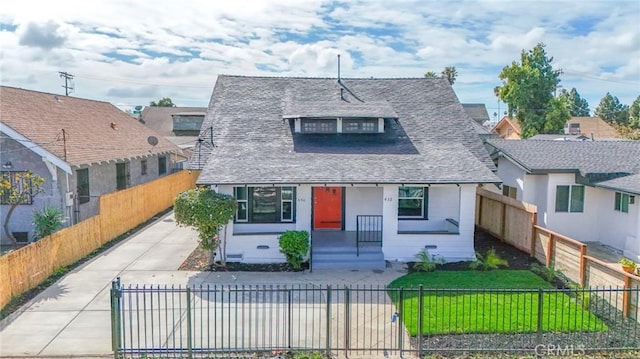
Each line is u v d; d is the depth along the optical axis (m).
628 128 45.59
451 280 13.23
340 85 21.69
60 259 14.02
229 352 8.75
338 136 18.48
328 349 8.77
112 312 8.55
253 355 8.68
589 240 17.84
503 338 9.27
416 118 19.88
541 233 14.73
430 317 10.26
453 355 8.70
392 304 11.29
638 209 15.34
